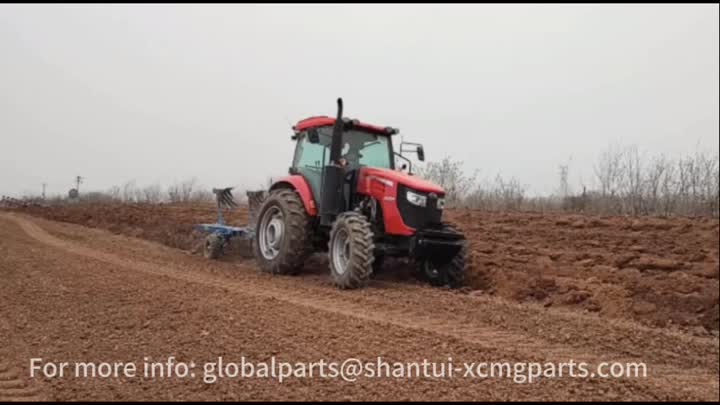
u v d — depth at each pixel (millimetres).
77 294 6539
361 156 8594
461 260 7852
